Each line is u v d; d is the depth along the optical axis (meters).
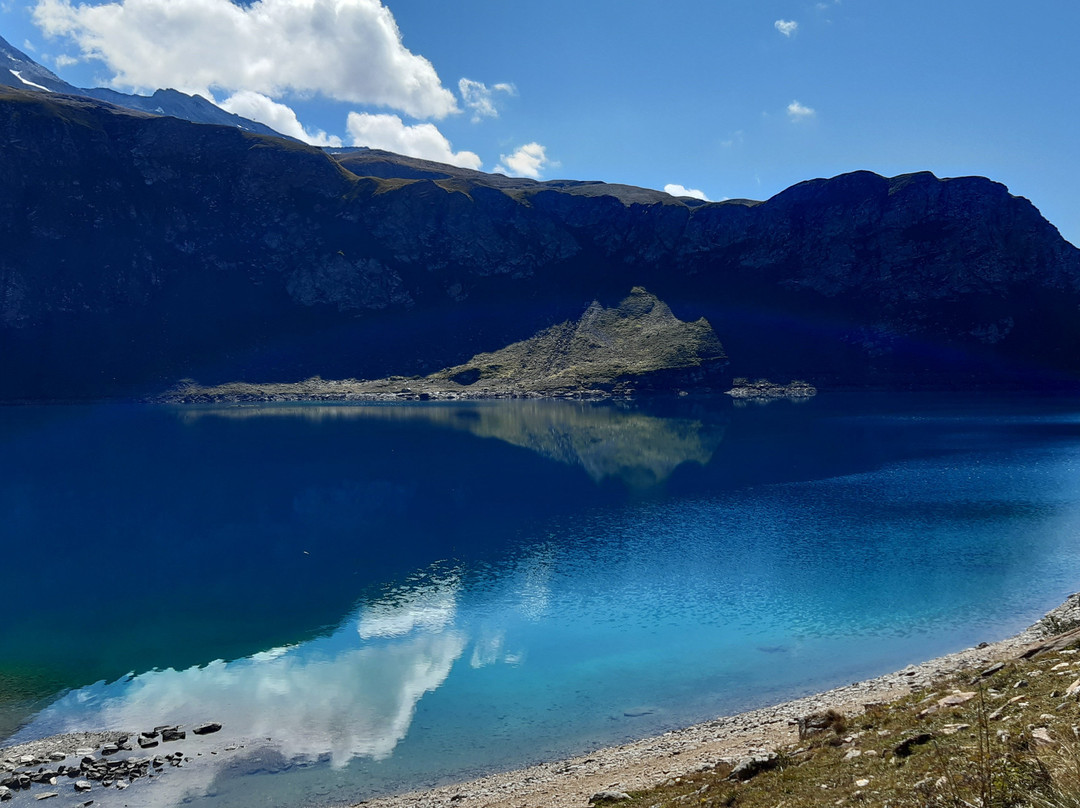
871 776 15.87
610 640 50.84
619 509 98.44
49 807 30.69
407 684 44.31
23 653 51.06
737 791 18.23
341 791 31.67
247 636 54.16
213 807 30.62
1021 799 11.18
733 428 196.00
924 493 102.50
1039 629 41.81
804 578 63.94
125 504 108.81
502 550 78.38
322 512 101.94
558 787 27.80
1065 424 190.25
